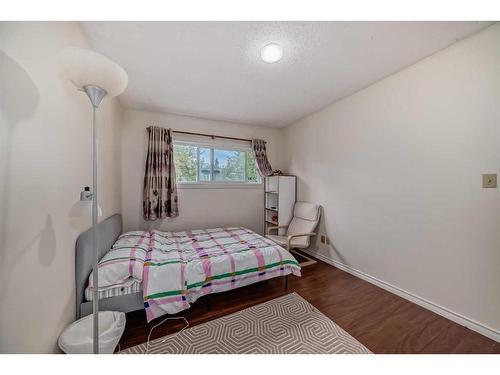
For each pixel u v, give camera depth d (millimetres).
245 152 3637
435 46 1598
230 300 1907
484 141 1426
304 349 1311
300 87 2273
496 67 1364
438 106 1670
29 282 893
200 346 1341
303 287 2160
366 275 2312
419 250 1819
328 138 2826
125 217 2723
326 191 2875
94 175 979
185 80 2086
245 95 2457
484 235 1438
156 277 1515
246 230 2982
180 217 3051
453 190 1592
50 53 1040
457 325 1540
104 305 1414
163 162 2824
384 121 2094
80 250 1327
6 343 771
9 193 785
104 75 907
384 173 2107
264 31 1421
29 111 894
